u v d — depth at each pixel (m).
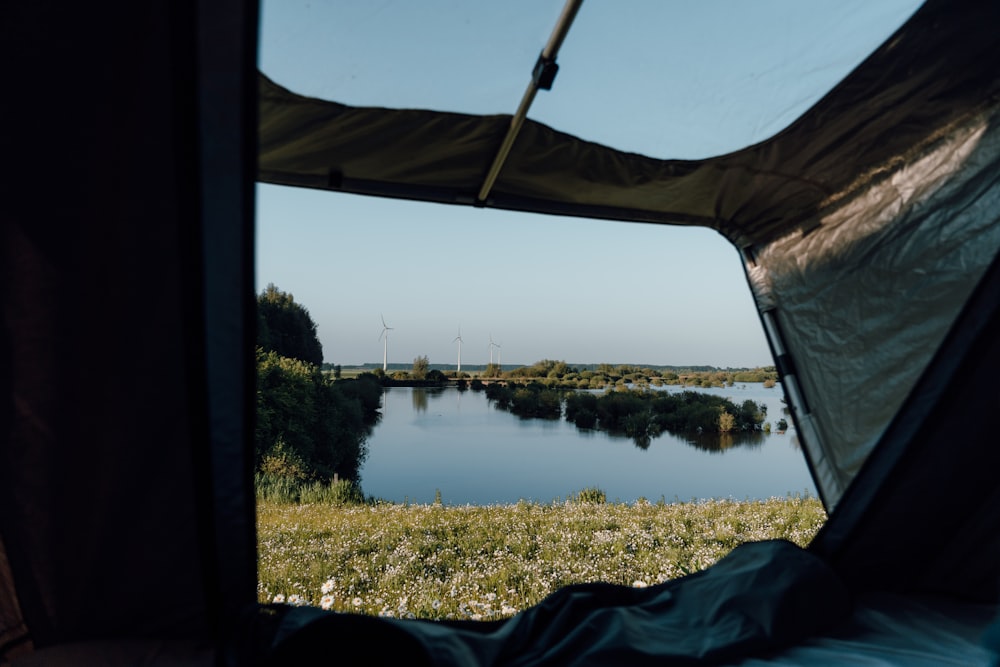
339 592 4.30
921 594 2.18
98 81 1.27
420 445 25.84
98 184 1.33
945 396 1.87
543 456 22.36
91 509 1.54
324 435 18.77
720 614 1.86
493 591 4.37
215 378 1.42
